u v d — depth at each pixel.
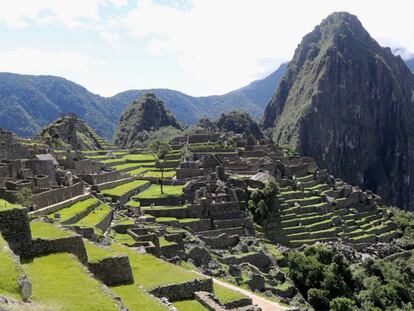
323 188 148.25
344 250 101.94
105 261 27.77
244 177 121.69
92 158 146.75
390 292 82.88
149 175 129.62
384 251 118.62
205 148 166.62
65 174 92.56
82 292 21.53
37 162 89.62
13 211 25.45
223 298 36.94
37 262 24.94
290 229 107.69
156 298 26.64
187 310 28.69
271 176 127.88
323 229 115.50
